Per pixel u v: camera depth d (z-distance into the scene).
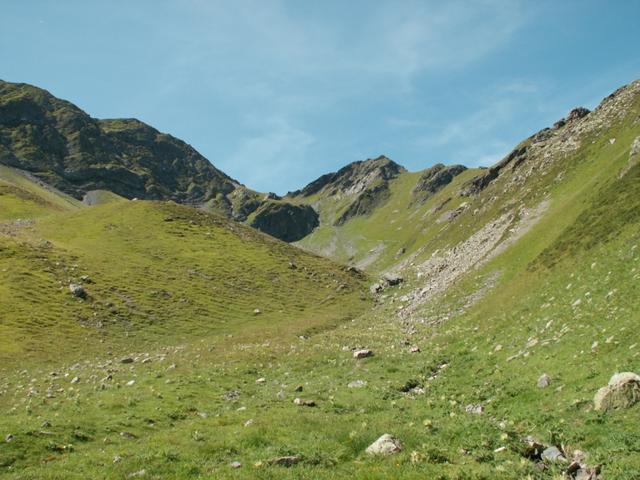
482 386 25.69
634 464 13.50
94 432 23.33
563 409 18.97
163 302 72.31
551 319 30.67
